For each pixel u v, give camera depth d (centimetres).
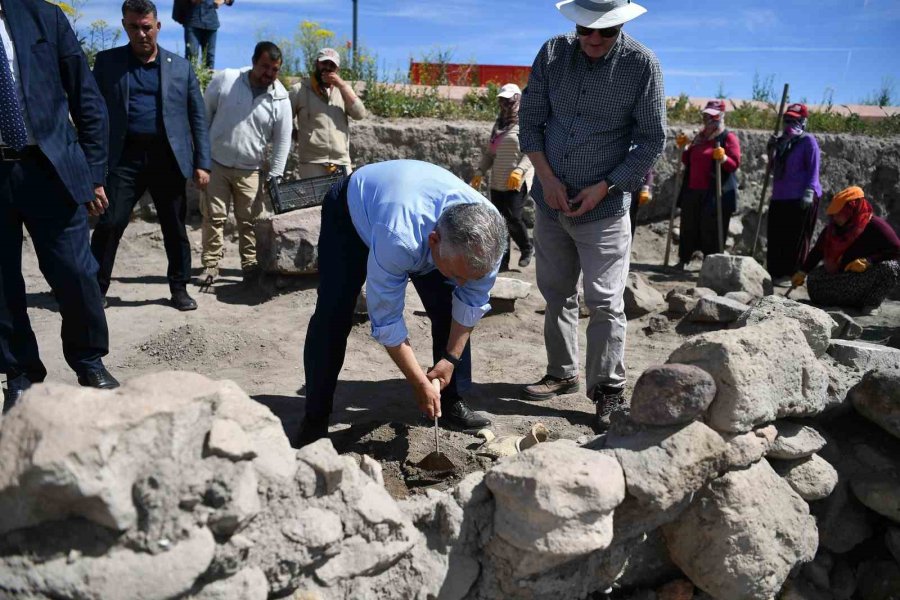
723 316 585
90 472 162
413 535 231
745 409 261
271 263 634
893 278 708
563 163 387
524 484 226
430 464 315
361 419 390
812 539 286
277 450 205
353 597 220
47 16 341
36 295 612
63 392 173
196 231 817
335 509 216
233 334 505
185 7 927
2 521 168
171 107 553
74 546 170
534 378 476
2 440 165
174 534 178
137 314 573
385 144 910
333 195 324
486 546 239
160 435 176
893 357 354
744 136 1015
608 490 229
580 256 396
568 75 377
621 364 394
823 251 750
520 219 766
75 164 345
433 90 1036
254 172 654
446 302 352
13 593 165
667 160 992
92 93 368
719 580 267
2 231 342
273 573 202
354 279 325
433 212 282
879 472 308
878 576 301
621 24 349
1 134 327
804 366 288
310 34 1049
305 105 707
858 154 1053
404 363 293
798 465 298
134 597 170
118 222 559
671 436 254
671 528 277
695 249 884
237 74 638
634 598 283
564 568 245
